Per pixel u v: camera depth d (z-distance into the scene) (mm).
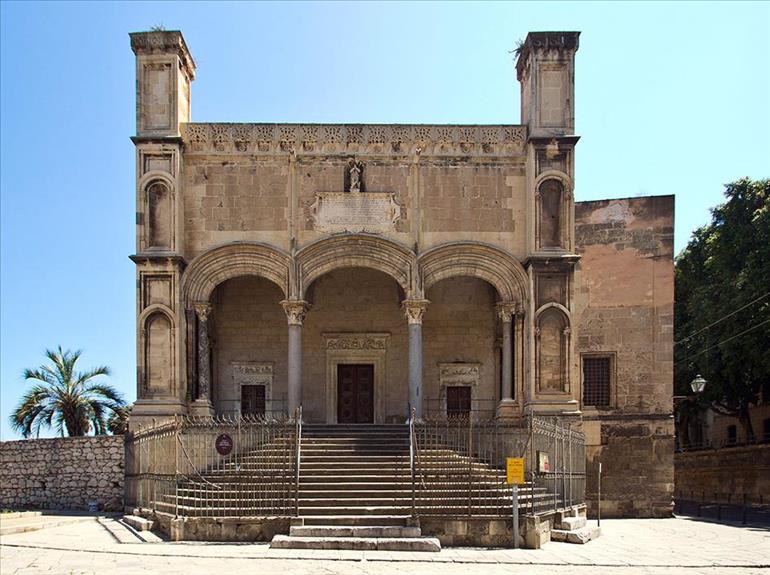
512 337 32719
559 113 32531
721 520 32062
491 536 20812
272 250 32188
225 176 32688
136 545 19891
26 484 31641
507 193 32875
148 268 31438
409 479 23719
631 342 35188
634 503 34031
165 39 32156
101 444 31234
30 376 39125
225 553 18500
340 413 35656
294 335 31938
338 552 18844
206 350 32250
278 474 22938
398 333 35906
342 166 32844
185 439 26172
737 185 46469
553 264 31797
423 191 32750
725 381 46125
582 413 34500
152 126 32156
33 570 16062
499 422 29578
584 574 16828
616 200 36031
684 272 53344
